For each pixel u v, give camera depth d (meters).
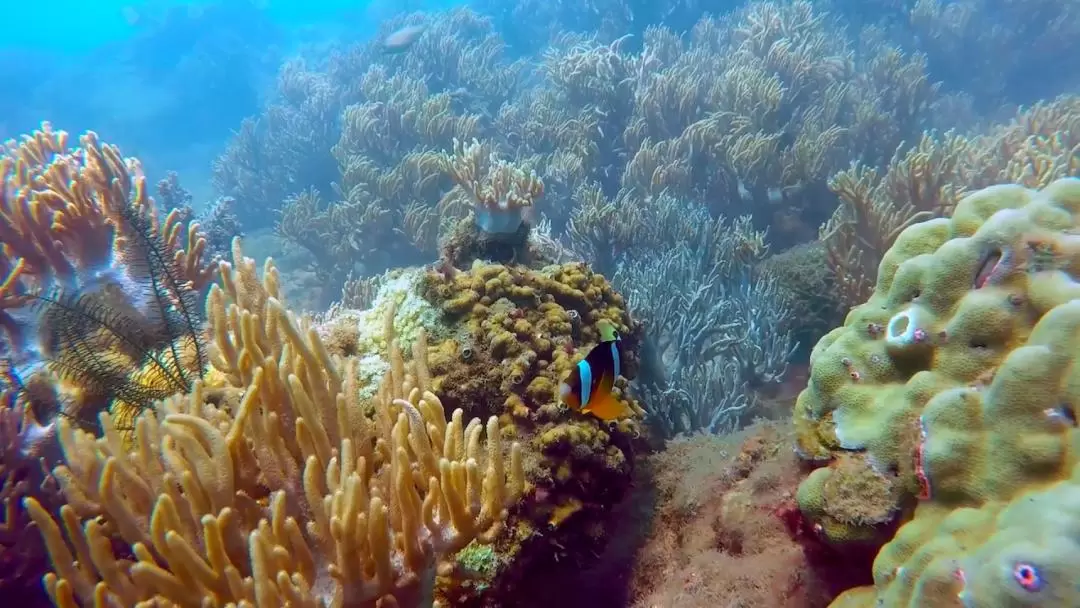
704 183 11.15
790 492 2.99
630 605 3.41
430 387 3.38
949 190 7.37
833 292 7.04
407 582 2.56
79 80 33.22
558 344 4.00
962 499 2.12
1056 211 2.41
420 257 12.55
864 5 18.59
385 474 2.78
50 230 4.85
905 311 2.64
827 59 14.27
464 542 2.69
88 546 2.49
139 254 4.50
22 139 6.69
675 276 7.66
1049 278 2.26
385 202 12.86
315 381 2.85
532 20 25.94
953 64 16.67
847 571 2.56
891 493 2.37
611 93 13.23
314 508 2.48
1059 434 1.95
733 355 6.39
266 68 34.69
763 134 10.75
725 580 2.89
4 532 3.87
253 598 2.26
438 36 20.47
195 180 24.53
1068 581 1.53
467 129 14.74
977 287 2.46
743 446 3.68
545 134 13.55
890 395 2.59
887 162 11.60
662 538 3.66
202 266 5.94
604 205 9.66
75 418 4.12
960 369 2.36
